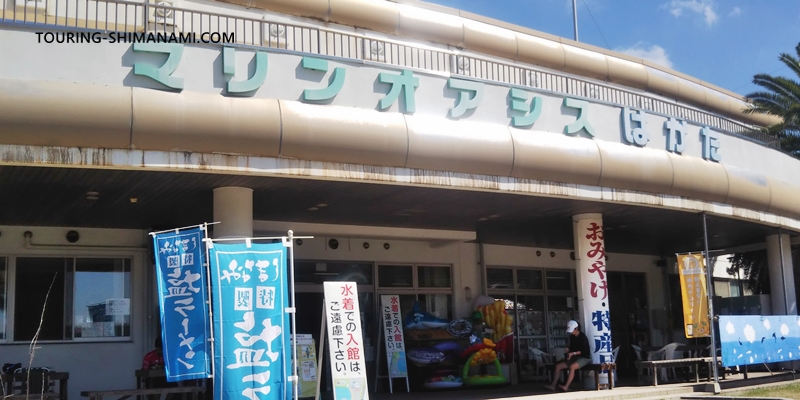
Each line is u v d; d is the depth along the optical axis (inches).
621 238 794.2
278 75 406.9
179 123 372.5
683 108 619.8
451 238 692.7
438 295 727.1
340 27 606.5
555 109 513.7
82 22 480.7
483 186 469.4
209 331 376.5
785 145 994.7
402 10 639.1
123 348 569.3
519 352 778.8
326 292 406.9
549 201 547.2
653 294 943.0
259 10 566.6
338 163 418.0
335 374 394.3
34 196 457.1
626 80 793.6
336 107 418.3
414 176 442.6
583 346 594.2
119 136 362.3
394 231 665.0
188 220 564.4
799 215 718.5
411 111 444.5
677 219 661.3
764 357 617.0
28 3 461.4
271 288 384.8
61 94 350.9
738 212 635.5
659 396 561.6
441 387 635.5
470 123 466.6
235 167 389.7
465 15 690.2
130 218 546.6
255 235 604.4
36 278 553.6
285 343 382.6
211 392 458.3
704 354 728.3
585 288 613.9
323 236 649.6
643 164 545.0
